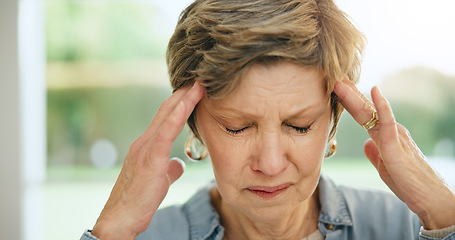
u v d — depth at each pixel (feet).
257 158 2.56
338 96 2.71
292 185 2.68
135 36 10.46
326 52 2.42
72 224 9.38
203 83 2.50
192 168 10.09
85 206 9.96
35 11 9.61
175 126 2.65
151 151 2.72
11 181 8.93
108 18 10.38
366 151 3.07
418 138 9.27
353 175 9.91
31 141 9.43
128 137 10.64
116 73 10.53
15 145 8.94
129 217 2.76
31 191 9.38
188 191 10.07
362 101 2.68
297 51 2.31
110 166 10.63
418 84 9.20
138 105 10.58
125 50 10.50
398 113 9.29
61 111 10.50
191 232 3.31
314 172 2.68
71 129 10.54
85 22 10.38
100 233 2.74
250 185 2.65
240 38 2.27
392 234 3.22
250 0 2.40
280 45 2.29
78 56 10.46
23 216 9.05
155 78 10.56
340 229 3.19
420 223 3.22
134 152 2.82
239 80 2.35
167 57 2.87
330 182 3.45
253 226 3.07
